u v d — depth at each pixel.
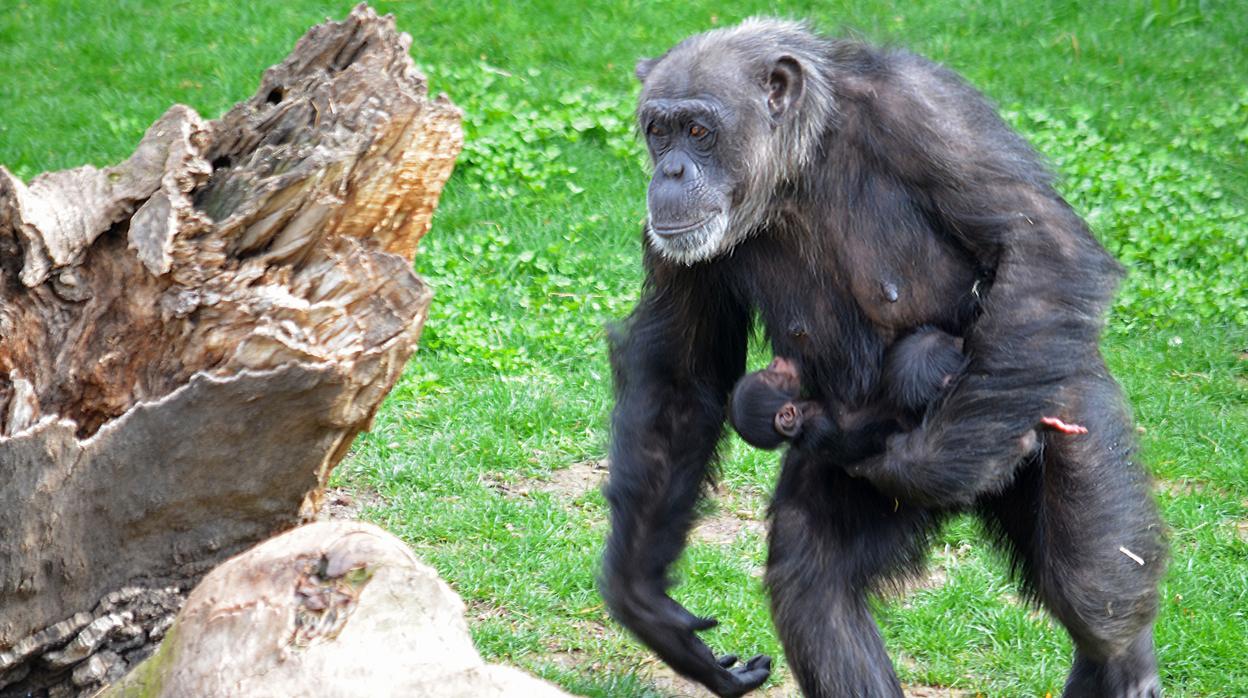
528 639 12.95
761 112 10.88
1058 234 10.28
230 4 30.59
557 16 30.62
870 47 11.29
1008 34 30.80
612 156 25.84
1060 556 10.60
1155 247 23.30
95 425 9.52
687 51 11.30
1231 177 26.00
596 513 15.58
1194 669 12.80
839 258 10.98
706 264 11.34
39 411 9.24
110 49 28.64
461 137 9.87
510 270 22.03
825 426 10.92
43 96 26.92
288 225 9.44
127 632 9.59
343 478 16.11
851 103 10.80
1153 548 10.69
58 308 9.38
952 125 10.49
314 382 8.97
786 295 11.24
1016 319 10.02
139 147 9.53
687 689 12.50
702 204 10.77
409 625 7.81
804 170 10.85
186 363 9.34
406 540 14.81
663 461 11.59
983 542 12.73
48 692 9.68
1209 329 21.00
